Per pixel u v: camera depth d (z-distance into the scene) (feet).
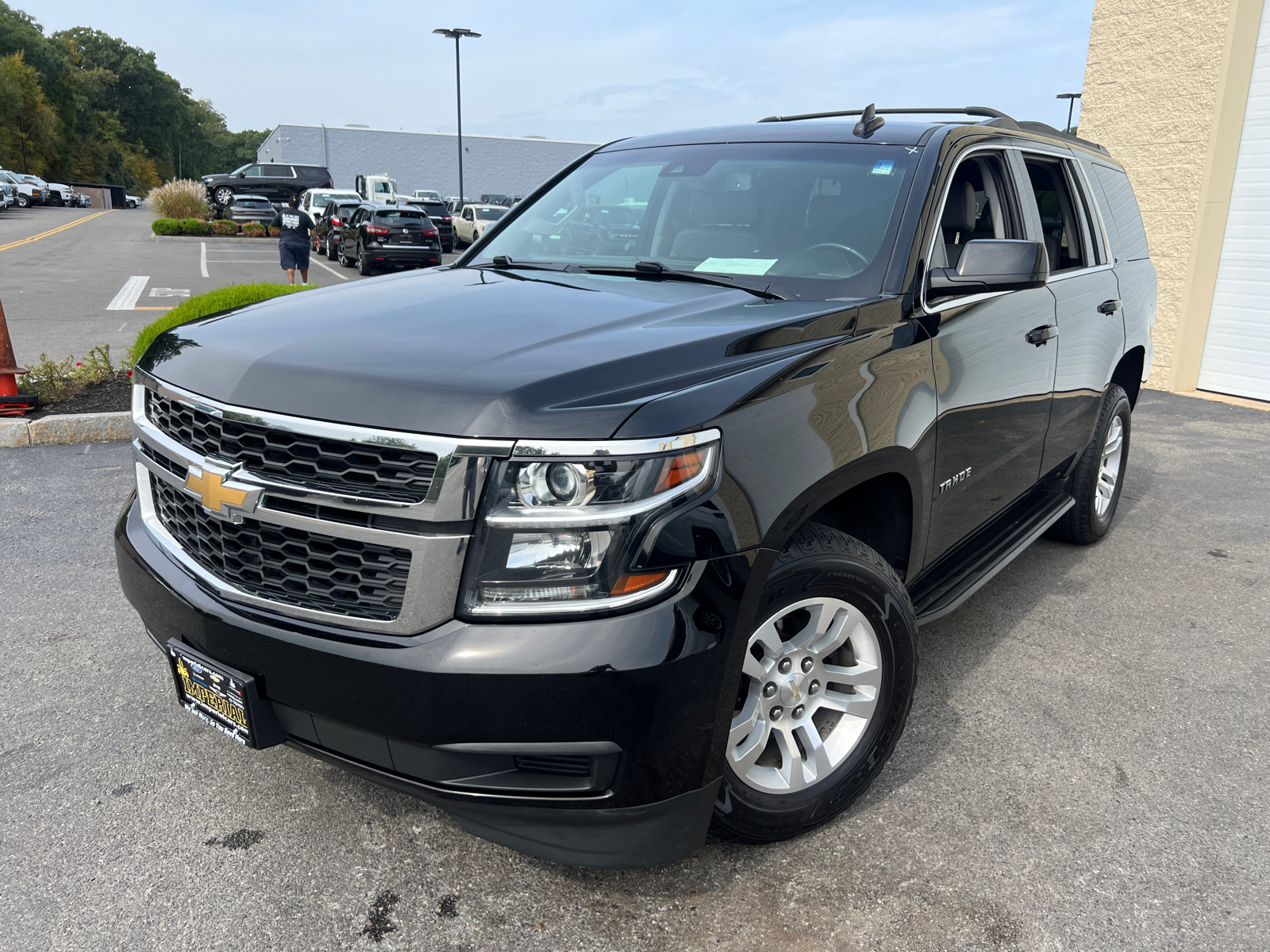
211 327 7.86
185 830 7.81
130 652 10.91
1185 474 20.49
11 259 69.92
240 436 6.40
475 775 5.89
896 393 7.86
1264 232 28.68
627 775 5.92
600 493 5.67
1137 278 14.94
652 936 6.75
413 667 5.70
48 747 8.96
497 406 5.73
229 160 538.06
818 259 8.95
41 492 16.69
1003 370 9.98
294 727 6.47
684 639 5.85
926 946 6.73
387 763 6.09
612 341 6.73
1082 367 12.53
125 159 363.76
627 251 10.21
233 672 6.50
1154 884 7.44
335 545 6.06
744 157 10.51
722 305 7.96
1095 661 11.44
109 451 19.53
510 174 204.54
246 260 78.28
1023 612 12.91
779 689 7.21
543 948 6.61
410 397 5.90
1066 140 13.29
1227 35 27.86
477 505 5.68
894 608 7.63
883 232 8.86
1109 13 31.76
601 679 5.64
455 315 7.60
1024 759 9.21
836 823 8.11
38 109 282.97
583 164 12.14
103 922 6.75
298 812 8.09
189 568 6.95
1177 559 15.10
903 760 9.14
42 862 7.37
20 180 188.03
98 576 13.05
